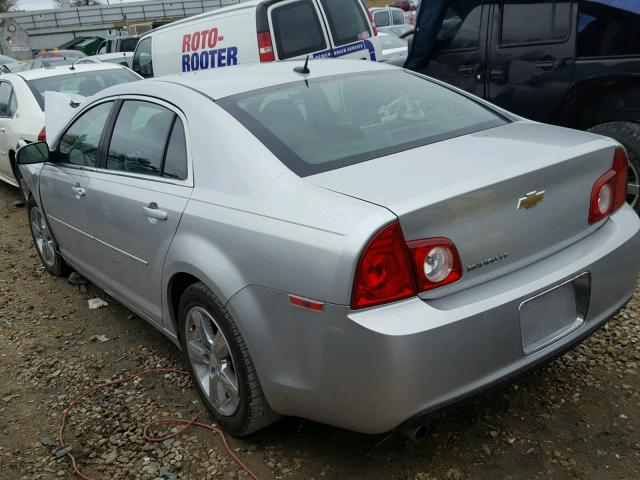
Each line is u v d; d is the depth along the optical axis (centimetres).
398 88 328
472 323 214
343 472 259
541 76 484
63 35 4981
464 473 253
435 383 212
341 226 213
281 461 269
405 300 212
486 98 523
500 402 295
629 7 428
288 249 225
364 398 216
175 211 284
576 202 255
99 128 378
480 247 225
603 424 275
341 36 814
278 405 250
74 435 299
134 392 333
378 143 272
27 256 580
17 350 390
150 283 319
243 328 248
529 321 236
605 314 264
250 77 324
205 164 278
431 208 211
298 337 227
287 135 270
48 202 443
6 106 757
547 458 258
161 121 317
